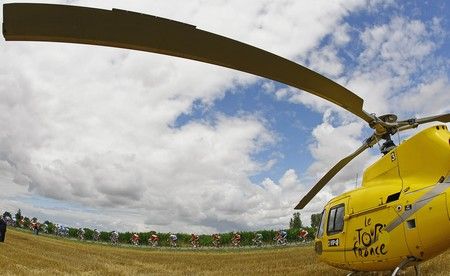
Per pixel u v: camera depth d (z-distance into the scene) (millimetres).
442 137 7898
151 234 67250
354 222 9992
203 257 35688
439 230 7551
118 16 4391
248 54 5527
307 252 33875
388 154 9289
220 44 5180
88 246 47531
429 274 13484
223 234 61000
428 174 8148
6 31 4105
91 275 22344
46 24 4203
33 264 25172
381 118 9023
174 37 4871
